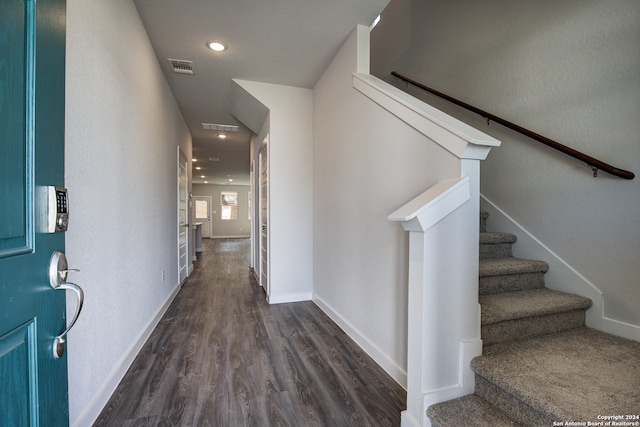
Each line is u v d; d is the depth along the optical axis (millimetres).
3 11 610
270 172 3424
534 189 2045
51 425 767
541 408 1043
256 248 5023
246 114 4020
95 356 1480
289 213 3479
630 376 1198
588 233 1729
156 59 2740
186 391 1717
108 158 1641
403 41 3568
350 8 2156
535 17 2037
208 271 5496
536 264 1904
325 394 1696
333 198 2846
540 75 2000
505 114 2268
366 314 2223
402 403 1618
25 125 685
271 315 3029
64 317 840
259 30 2395
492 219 2344
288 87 3438
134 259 2125
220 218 13492
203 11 2168
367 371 1945
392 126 1897
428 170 1584
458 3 2746
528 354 1390
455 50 2785
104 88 1584
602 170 1583
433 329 1298
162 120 3014
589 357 1357
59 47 831
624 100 1555
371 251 2152
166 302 3203
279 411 1548
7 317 613
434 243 1283
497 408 1264
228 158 7578
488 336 1481
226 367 1991
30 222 695
